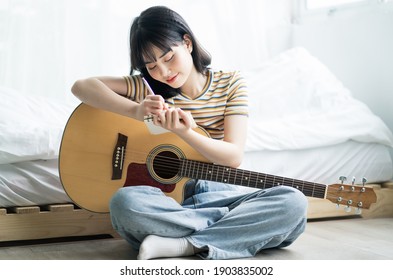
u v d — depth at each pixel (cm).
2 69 254
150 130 165
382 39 273
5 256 167
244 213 164
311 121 242
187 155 174
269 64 282
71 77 271
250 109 251
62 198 187
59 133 185
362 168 240
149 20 166
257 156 223
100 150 173
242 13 311
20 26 256
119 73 283
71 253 172
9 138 178
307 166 231
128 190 161
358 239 196
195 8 300
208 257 159
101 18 274
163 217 160
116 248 180
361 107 258
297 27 328
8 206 181
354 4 292
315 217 229
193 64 179
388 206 243
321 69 280
